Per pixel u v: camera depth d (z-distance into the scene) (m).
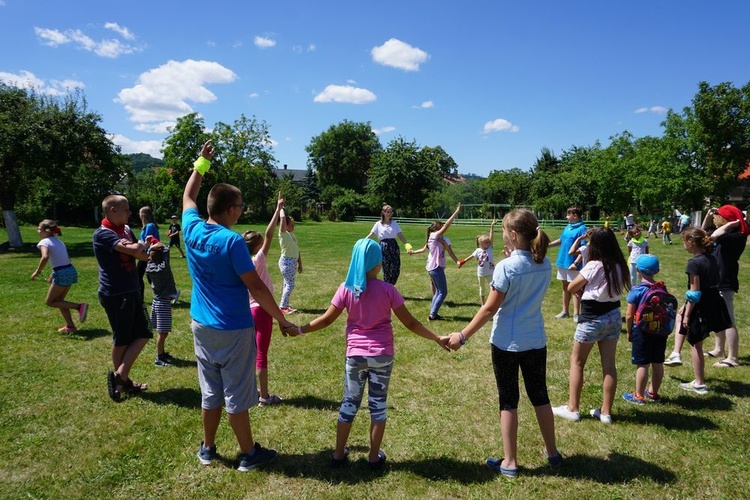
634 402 4.52
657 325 4.31
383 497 3.11
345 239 25.58
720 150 30.61
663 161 32.56
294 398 4.70
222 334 3.18
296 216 54.62
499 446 3.78
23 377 5.16
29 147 18.56
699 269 4.59
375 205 57.59
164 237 24.25
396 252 8.76
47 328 7.12
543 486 3.22
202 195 46.91
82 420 4.16
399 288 10.59
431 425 4.12
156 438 3.87
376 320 3.31
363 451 3.69
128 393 4.73
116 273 4.57
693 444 3.77
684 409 4.39
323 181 77.25
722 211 5.48
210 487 3.21
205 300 3.21
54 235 6.84
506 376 3.33
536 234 3.29
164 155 46.22
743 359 5.77
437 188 58.66
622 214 39.28
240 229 36.00
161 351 5.57
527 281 3.25
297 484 3.25
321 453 3.65
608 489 3.19
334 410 4.42
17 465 3.47
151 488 3.21
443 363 5.68
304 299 9.38
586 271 3.94
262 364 4.45
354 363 3.32
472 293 9.92
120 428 4.03
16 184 19.77
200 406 4.47
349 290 3.32
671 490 3.17
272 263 14.91
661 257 16.11
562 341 6.52
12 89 20.05
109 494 3.14
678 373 5.29
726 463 3.50
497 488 3.21
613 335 4.04
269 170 55.75
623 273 3.87
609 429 4.02
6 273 12.68
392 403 4.58
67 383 5.00
